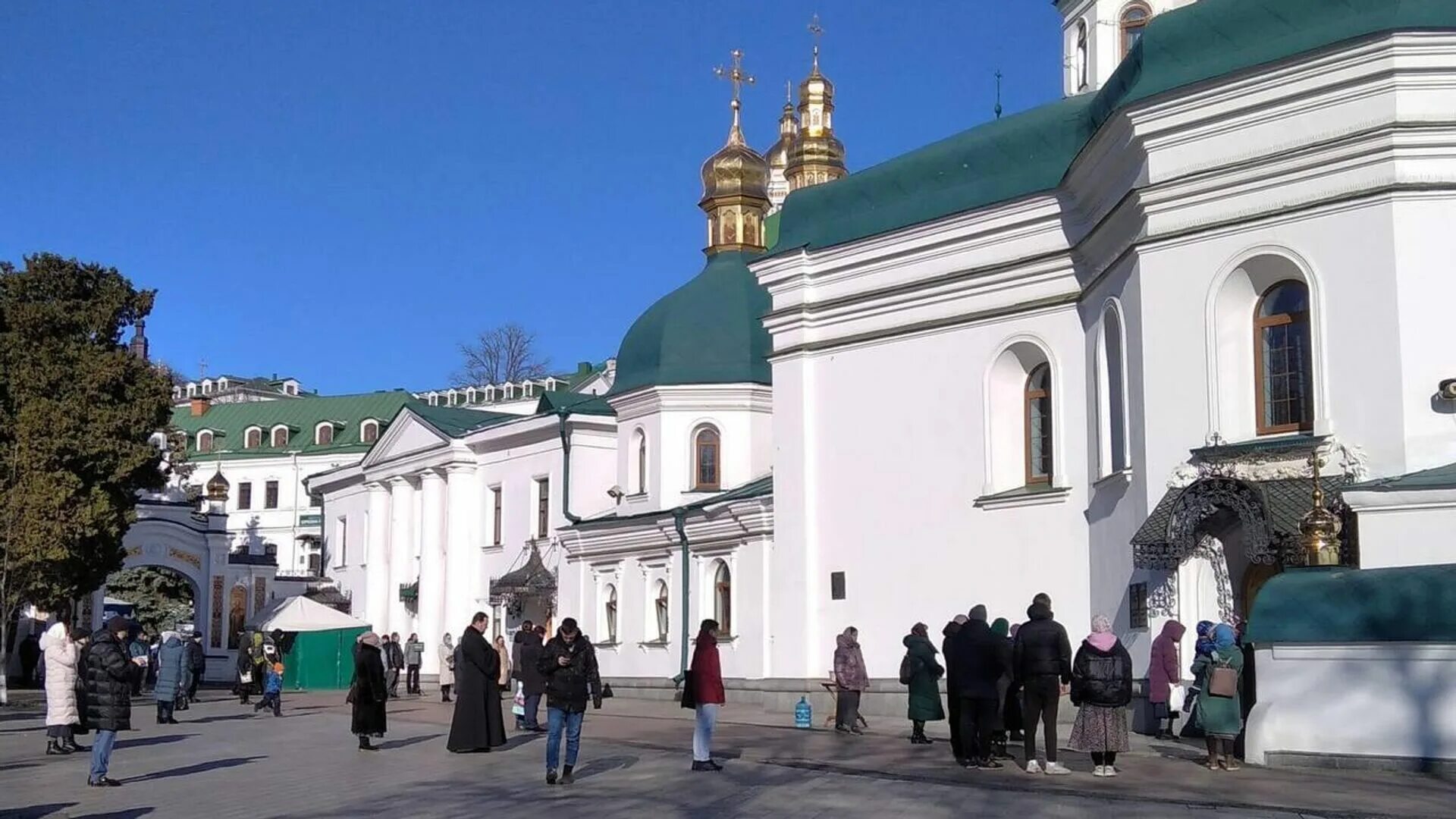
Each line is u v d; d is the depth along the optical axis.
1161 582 22.73
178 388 122.06
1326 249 21.52
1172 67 23.52
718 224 43.97
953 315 29.64
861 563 30.78
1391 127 20.89
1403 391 20.59
